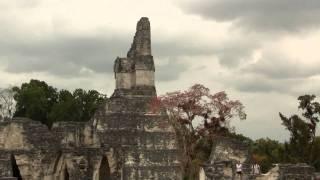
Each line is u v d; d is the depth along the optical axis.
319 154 77.62
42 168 46.97
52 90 111.31
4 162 41.59
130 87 55.69
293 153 78.19
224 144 44.00
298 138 78.31
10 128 46.69
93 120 51.84
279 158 78.75
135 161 49.16
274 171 42.41
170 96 56.25
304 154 77.50
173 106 56.06
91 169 48.31
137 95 54.69
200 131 57.03
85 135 49.97
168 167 49.78
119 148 50.00
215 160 43.50
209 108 57.44
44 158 47.16
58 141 48.22
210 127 57.25
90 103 109.62
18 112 103.75
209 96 57.59
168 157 50.22
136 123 52.12
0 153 42.47
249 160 43.69
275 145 94.94
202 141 60.44
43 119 103.62
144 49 56.72
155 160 49.72
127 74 56.00
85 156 48.41
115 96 54.47
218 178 42.16
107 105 52.69
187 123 56.88
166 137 51.66
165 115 53.22
